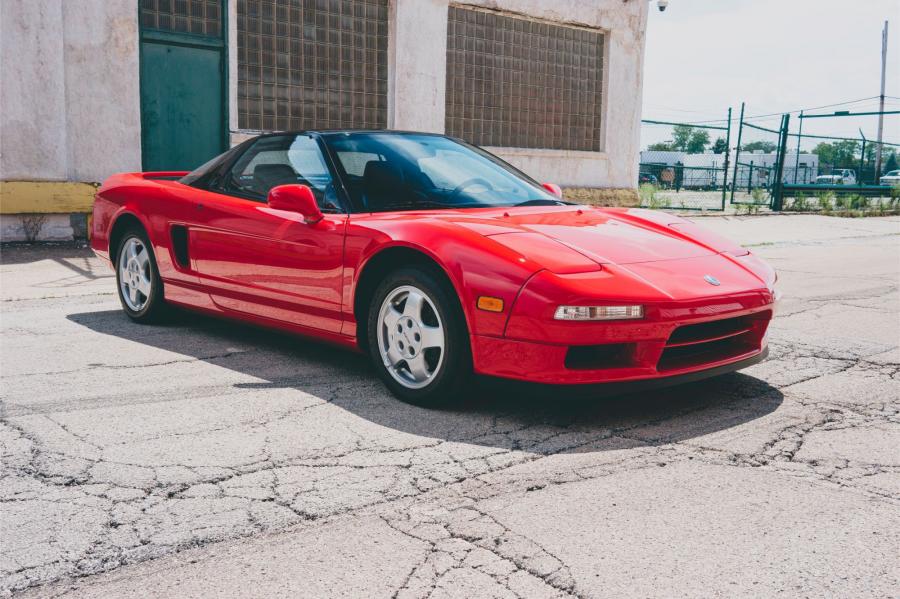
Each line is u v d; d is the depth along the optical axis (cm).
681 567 221
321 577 215
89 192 933
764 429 338
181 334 514
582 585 211
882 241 1259
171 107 998
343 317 397
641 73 1530
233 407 364
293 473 287
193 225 484
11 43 872
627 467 294
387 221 381
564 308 320
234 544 234
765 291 370
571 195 1452
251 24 1060
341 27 1143
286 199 396
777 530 244
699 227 429
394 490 272
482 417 352
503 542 235
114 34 935
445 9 1232
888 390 399
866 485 279
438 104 1241
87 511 256
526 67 1380
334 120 1149
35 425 336
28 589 209
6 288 667
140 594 207
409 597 205
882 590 209
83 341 491
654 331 330
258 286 443
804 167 2395
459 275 341
